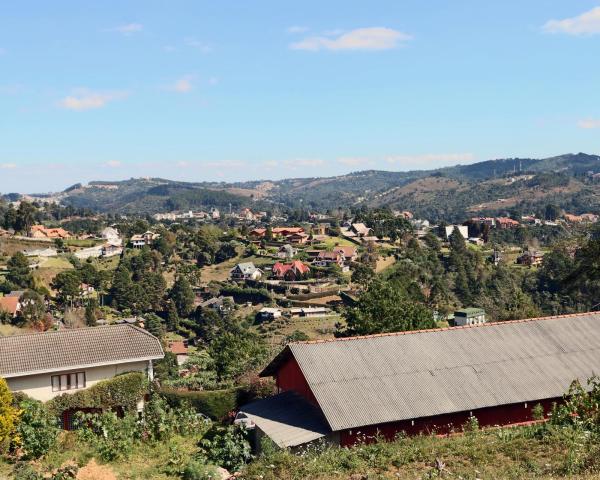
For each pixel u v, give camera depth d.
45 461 22.30
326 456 19.66
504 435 20.58
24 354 31.31
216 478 19.69
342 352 25.38
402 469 18.25
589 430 20.05
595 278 39.62
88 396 31.36
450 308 113.81
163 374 54.78
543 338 28.03
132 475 20.48
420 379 24.30
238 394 32.72
